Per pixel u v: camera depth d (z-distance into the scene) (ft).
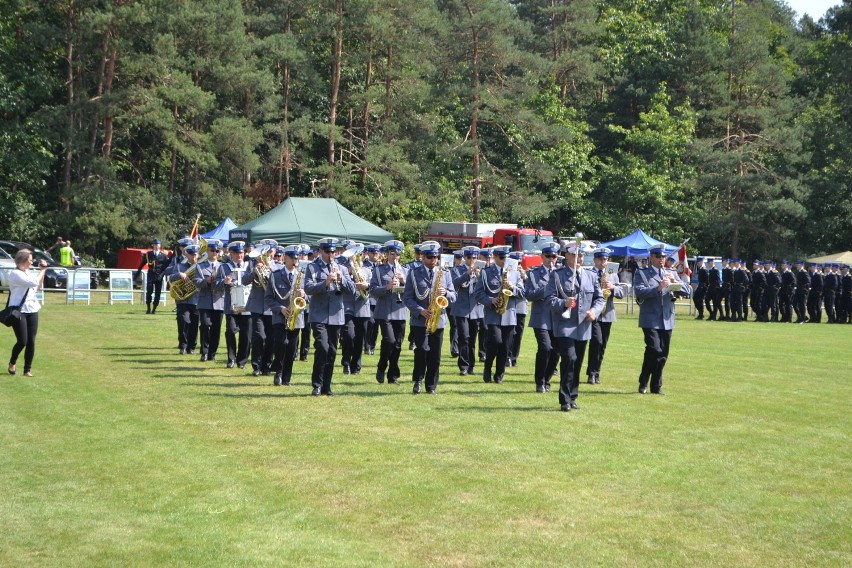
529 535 26.25
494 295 55.16
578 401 48.42
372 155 171.12
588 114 218.79
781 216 187.62
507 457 34.86
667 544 25.70
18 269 53.47
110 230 147.43
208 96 151.12
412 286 50.47
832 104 202.39
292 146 171.53
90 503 28.78
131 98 146.61
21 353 64.18
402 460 34.22
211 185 160.04
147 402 45.85
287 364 52.26
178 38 156.76
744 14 212.84
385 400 47.75
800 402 48.85
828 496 30.40
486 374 55.31
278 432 38.93
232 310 59.21
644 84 210.18
